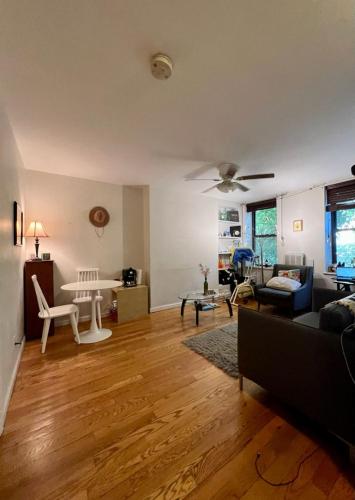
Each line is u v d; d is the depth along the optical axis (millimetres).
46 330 2516
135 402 1690
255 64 1329
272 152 2570
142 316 3717
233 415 1552
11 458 1238
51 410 1610
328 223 3934
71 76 1424
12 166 2078
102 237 3805
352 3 993
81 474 1150
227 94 1601
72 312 2645
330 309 1358
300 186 4035
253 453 1259
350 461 1197
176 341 2736
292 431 1412
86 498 1037
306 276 3820
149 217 4008
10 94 1589
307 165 2986
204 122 1961
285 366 1482
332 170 3193
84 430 1432
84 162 2883
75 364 2230
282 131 2111
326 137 2227
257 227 5410
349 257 3715
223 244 5297
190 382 1934
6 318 1745
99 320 3178
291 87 1527
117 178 3578
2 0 981
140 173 3326
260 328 1642
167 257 4223
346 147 2451
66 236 3467
